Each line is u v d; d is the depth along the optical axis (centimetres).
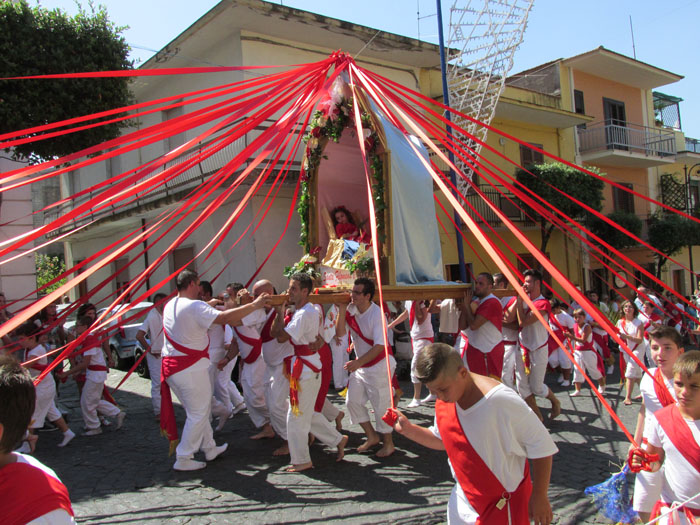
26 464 180
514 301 701
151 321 763
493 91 1473
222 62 1313
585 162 2055
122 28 926
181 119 422
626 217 1919
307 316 511
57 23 846
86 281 1977
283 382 581
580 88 2089
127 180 384
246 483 498
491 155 1730
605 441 614
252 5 1153
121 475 530
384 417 293
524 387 700
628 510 331
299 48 1338
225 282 1327
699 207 2458
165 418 530
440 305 742
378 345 553
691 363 276
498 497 252
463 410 256
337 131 611
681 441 278
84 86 862
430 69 1579
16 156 900
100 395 700
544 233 1759
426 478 504
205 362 536
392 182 571
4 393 176
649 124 2372
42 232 319
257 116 495
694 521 267
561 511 434
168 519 424
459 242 1041
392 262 566
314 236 672
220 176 457
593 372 885
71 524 177
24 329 630
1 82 795
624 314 856
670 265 2409
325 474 518
